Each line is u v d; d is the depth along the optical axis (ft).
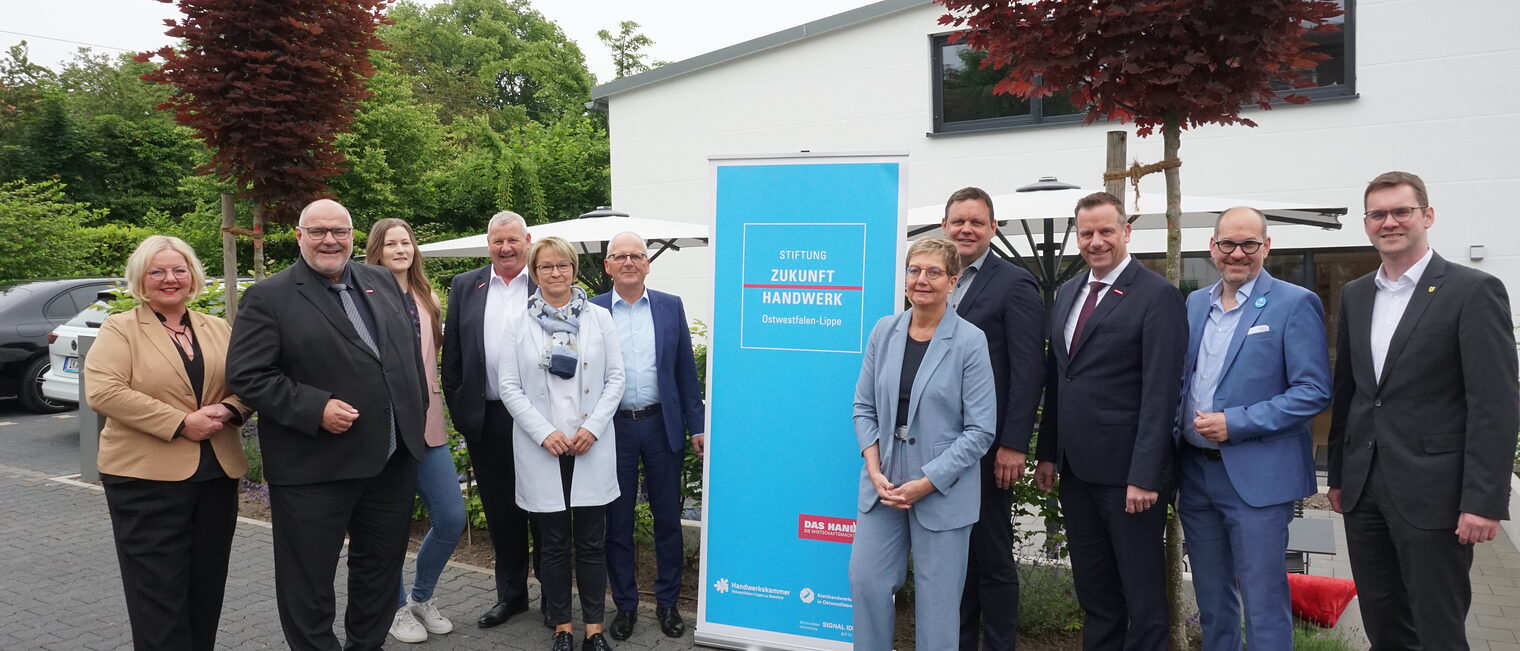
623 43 114.62
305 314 11.11
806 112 33.50
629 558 14.01
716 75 34.99
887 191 12.85
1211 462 11.11
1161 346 10.78
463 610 14.94
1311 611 14.69
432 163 75.00
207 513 11.39
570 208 73.05
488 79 113.91
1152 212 18.33
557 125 78.43
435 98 108.78
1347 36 26.76
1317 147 27.09
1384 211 10.23
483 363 13.83
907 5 31.48
